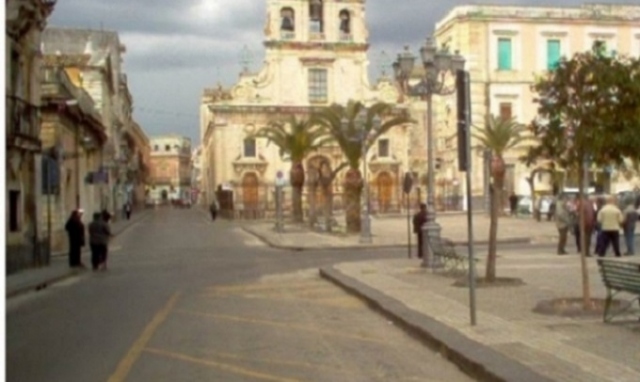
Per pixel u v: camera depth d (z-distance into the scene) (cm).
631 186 5944
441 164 8169
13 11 2752
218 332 1498
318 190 8512
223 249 4194
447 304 1691
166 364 1196
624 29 8075
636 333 1298
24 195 3002
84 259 3475
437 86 2706
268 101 8925
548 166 1753
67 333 1538
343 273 2477
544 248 3578
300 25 8950
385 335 1441
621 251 3198
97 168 6044
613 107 1445
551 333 1307
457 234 4747
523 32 7919
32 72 3106
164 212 11600
